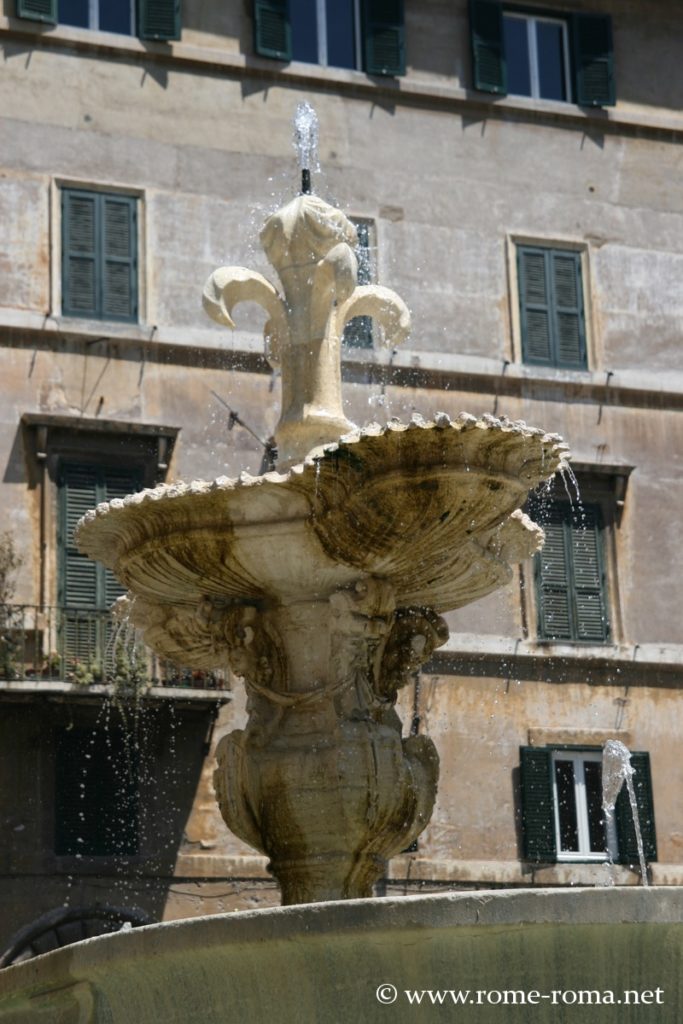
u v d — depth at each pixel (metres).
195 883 41.62
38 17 45.62
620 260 49.47
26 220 44.62
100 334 44.25
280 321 21.70
